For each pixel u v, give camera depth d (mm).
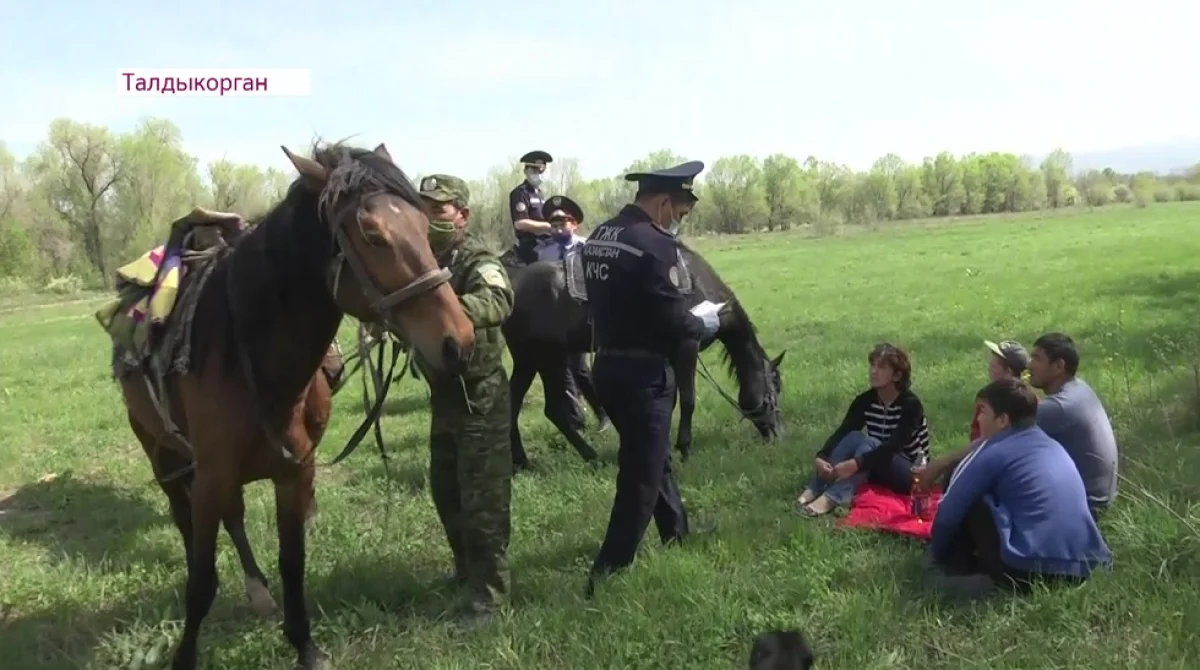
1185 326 9789
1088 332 10250
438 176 3701
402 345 3678
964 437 6273
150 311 3598
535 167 7445
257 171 44188
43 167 41656
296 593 3574
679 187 3900
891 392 5254
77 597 4484
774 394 6691
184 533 4453
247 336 3199
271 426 3264
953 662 3334
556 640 3623
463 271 3715
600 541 4742
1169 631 3348
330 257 3025
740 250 38125
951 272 20516
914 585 4016
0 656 3803
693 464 6020
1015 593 3775
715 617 3686
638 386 3898
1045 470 3850
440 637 3764
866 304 15359
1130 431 5852
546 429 7586
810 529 4605
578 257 6000
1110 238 28984
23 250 38688
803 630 3621
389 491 5586
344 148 3070
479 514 3891
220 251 3605
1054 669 3236
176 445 3857
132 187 42188
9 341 19250
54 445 8133
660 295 3766
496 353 3889
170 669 3625
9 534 5613
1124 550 4066
